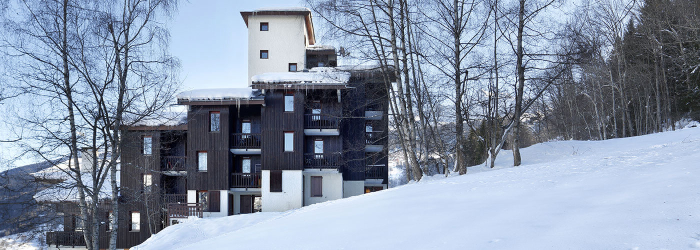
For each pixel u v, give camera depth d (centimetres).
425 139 1978
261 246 680
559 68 1712
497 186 980
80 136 1557
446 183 1221
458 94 1766
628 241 413
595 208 582
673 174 743
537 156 2175
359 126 2822
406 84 1919
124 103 1606
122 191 2323
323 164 2728
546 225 524
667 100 4097
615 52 3888
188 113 2642
